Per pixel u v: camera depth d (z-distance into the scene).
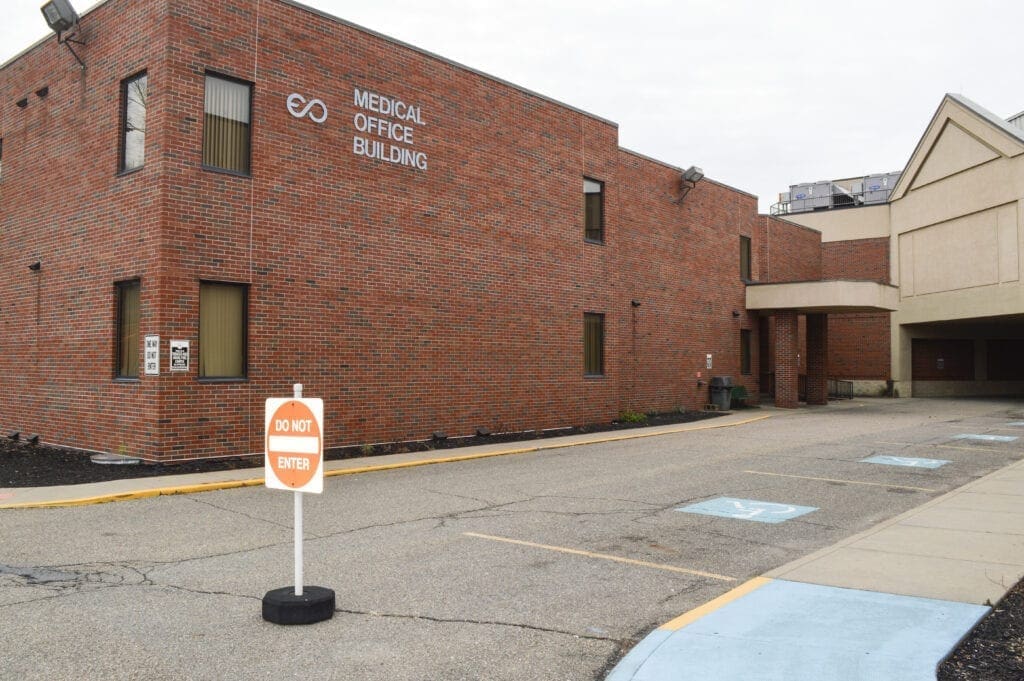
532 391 19.70
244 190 14.18
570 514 9.90
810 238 36.25
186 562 7.51
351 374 15.76
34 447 15.67
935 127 33.81
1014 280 29.20
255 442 14.23
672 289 26.34
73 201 15.40
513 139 19.33
